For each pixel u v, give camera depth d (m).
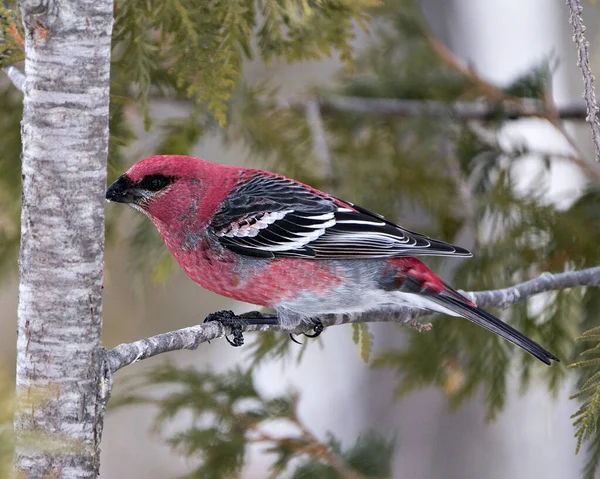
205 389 10.90
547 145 14.80
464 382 11.64
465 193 11.77
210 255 8.97
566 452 15.56
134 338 16.39
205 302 16.80
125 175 9.04
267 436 10.59
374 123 12.55
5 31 7.35
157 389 11.41
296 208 8.99
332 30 8.78
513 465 15.26
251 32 8.31
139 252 11.30
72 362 5.90
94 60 5.81
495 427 15.08
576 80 17.19
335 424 16.00
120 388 12.34
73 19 5.73
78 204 5.88
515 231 11.23
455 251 8.77
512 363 11.89
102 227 6.00
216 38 7.91
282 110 12.07
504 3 16.52
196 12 7.89
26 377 5.94
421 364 11.77
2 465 5.58
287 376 17.17
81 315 5.92
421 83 12.55
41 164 5.84
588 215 11.31
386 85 12.64
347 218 8.93
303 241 8.84
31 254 5.91
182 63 7.97
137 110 10.86
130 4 7.90
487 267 11.19
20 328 5.98
